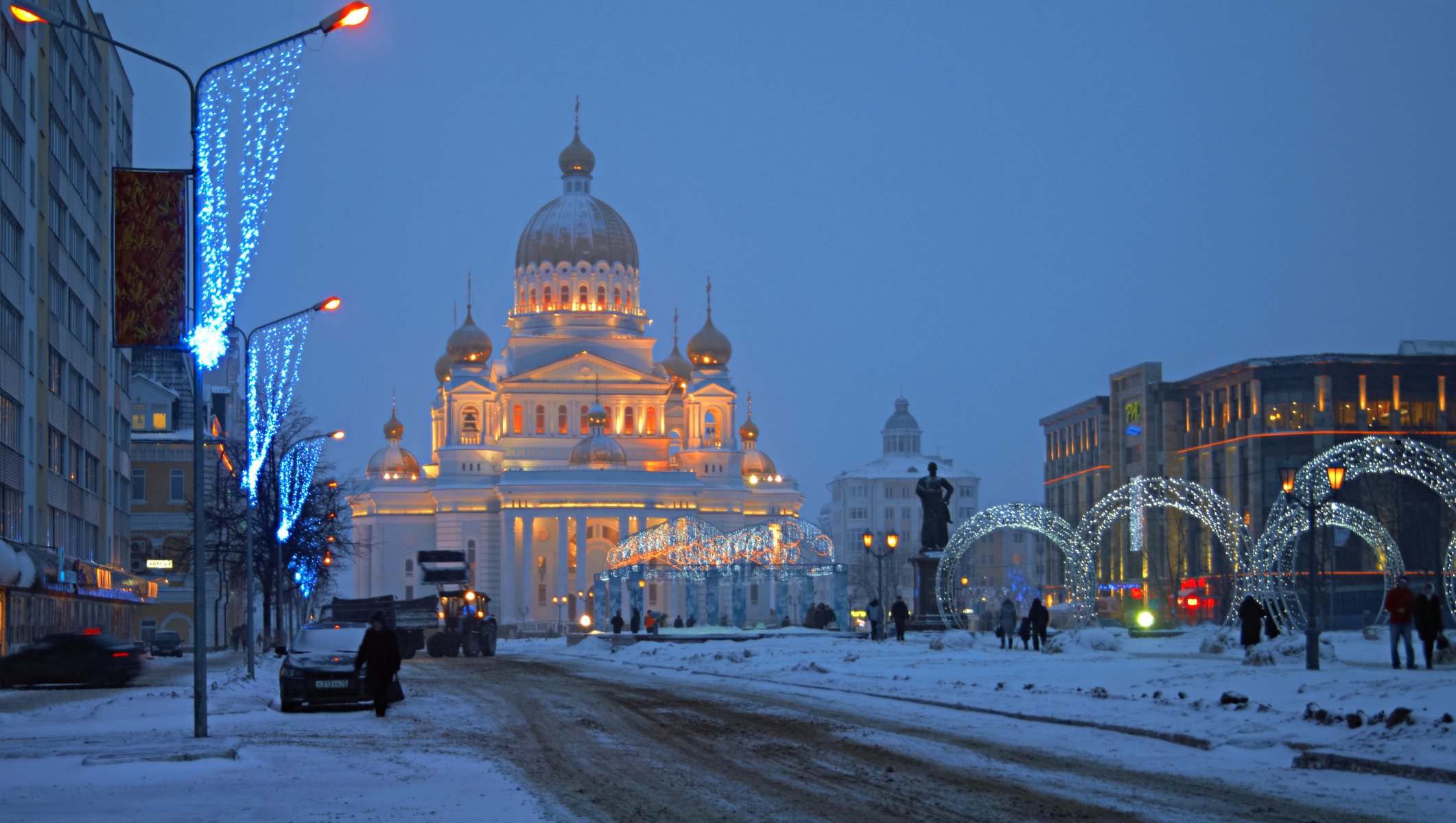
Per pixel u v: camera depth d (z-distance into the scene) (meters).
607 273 181.50
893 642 65.75
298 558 90.81
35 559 62.28
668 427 189.62
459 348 179.00
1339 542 82.88
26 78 64.62
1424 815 17.27
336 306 61.06
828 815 17.89
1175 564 134.00
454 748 26.47
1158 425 141.12
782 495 183.50
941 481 74.38
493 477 174.88
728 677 50.53
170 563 104.50
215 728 31.30
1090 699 32.09
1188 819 17.19
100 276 85.44
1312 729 24.20
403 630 81.06
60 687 49.53
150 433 106.06
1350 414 123.56
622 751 25.56
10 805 19.48
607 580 106.25
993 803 18.62
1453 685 27.28
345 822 17.81
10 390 61.34
